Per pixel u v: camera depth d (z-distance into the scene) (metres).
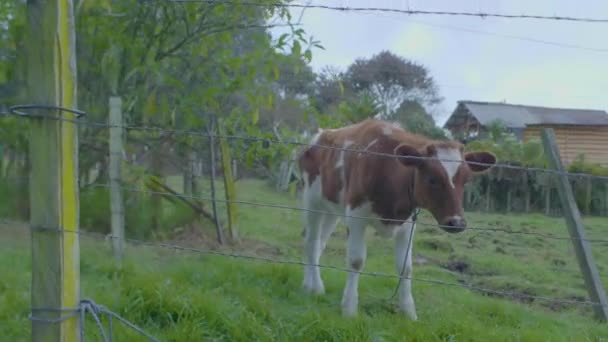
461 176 5.79
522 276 9.60
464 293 7.80
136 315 5.09
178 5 8.27
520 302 8.15
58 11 2.96
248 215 13.80
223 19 8.48
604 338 6.24
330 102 25.19
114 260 6.71
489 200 17.77
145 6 8.37
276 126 11.41
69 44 3.02
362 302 6.79
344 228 13.05
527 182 17.56
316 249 7.61
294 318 5.49
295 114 13.18
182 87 8.66
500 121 24.55
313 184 7.58
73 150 3.08
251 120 9.27
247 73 8.67
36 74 2.97
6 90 8.38
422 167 5.84
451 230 5.67
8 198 8.51
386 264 9.40
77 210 3.13
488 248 11.82
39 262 3.05
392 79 41.00
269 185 20.11
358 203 6.41
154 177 8.51
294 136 9.26
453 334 5.40
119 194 7.09
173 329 4.95
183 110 8.71
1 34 8.19
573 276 9.75
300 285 7.05
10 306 5.12
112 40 8.37
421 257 10.60
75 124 3.10
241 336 4.96
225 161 9.78
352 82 40.78
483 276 9.47
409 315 6.31
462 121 31.72
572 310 7.86
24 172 8.74
